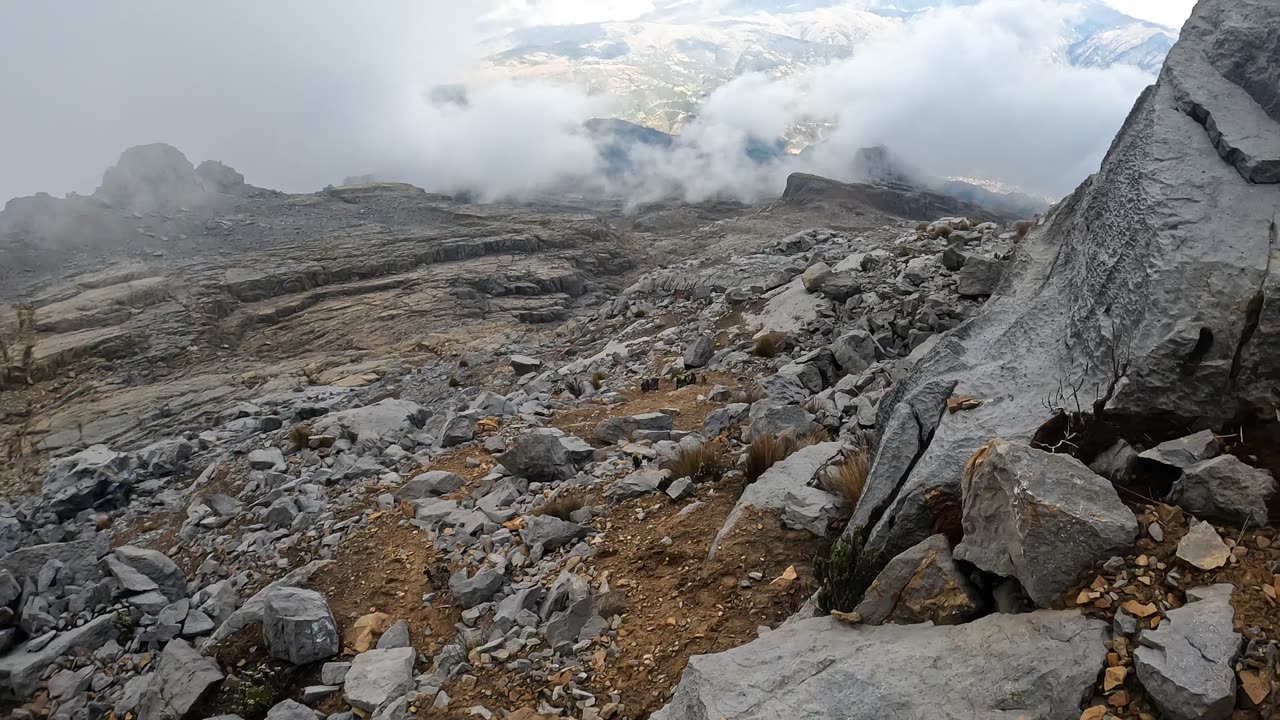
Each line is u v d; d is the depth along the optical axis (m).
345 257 113.88
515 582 10.23
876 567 7.27
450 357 45.72
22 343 80.81
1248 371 6.55
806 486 10.08
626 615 8.68
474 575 10.71
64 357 77.25
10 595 12.67
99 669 11.07
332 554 12.34
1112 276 8.26
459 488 14.24
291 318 92.50
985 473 6.35
